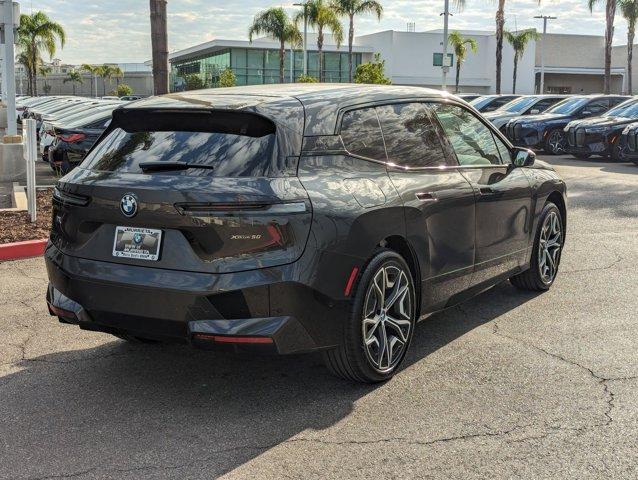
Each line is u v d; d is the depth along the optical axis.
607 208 10.72
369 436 3.52
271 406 3.89
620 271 6.90
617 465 3.21
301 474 3.16
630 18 55.53
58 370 4.46
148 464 3.27
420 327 5.26
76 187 3.90
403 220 4.17
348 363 3.96
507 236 5.39
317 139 3.90
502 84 71.81
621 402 3.90
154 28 12.25
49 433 3.60
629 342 4.88
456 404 3.89
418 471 3.17
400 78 68.81
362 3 55.56
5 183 13.71
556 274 6.56
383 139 4.33
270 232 3.51
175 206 3.54
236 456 3.33
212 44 63.41
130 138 4.06
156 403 3.96
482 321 5.38
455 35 64.12
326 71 67.56
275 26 54.66
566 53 69.31
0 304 5.92
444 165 4.77
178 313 3.57
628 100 19.89
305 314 3.62
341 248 3.73
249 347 3.53
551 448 3.38
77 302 3.89
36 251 7.74
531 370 4.38
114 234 3.78
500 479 3.10
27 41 57.38
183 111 3.89
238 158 3.68
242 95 4.10
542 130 20.61
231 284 3.49
